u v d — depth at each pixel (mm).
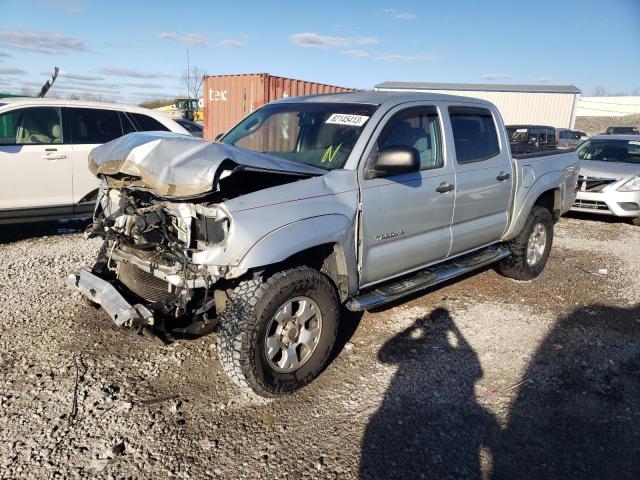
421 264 4645
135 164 3504
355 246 3889
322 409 3518
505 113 40156
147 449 3047
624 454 3176
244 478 2865
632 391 3881
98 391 3561
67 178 7445
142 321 3273
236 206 3238
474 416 3504
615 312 5391
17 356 3982
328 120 4359
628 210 9609
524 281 6215
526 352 4441
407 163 3830
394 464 3014
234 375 3365
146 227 3543
